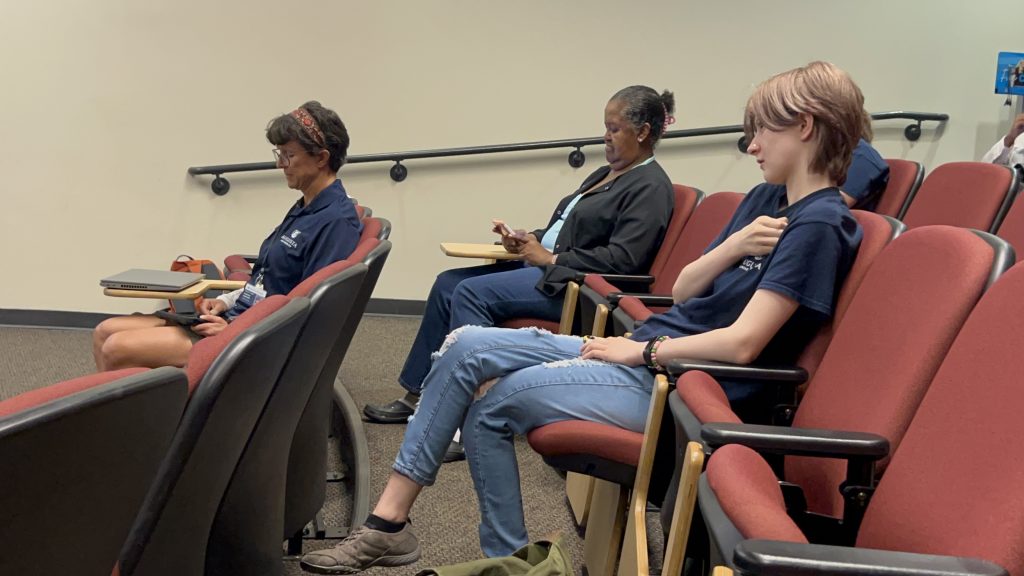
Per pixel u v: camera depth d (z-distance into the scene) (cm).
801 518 115
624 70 428
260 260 266
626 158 287
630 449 156
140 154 421
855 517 111
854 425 118
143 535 96
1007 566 74
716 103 429
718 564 91
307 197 259
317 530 212
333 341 156
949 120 427
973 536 80
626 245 273
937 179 240
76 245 425
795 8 422
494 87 429
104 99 417
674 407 130
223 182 425
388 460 257
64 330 422
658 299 239
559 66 428
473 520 219
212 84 420
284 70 422
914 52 423
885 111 427
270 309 113
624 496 165
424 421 178
